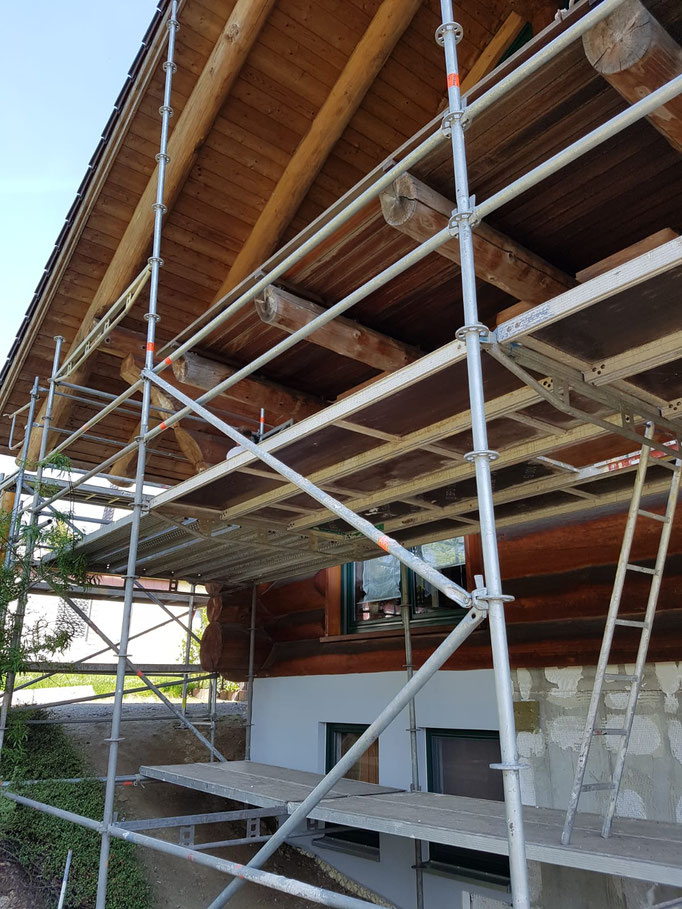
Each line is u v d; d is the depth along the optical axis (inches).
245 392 161.2
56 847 180.5
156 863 192.7
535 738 165.5
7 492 289.9
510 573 184.7
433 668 74.9
